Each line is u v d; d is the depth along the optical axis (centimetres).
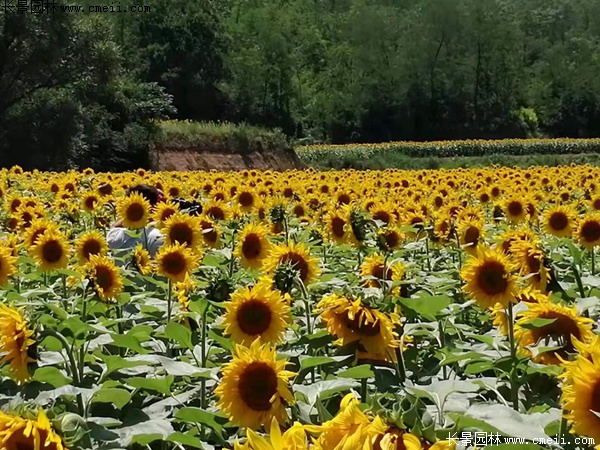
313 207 1235
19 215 939
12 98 4209
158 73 7956
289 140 5666
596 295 486
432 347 437
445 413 292
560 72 11362
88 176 1755
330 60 11175
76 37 4331
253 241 586
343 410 184
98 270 514
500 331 399
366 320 335
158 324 504
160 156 4703
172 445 332
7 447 215
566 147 7644
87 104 4475
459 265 731
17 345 336
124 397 331
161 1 8088
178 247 545
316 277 469
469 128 10456
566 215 764
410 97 10312
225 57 8456
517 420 277
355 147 7256
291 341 392
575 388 237
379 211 877
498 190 1466
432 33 10456
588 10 14712
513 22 11138
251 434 169
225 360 416
